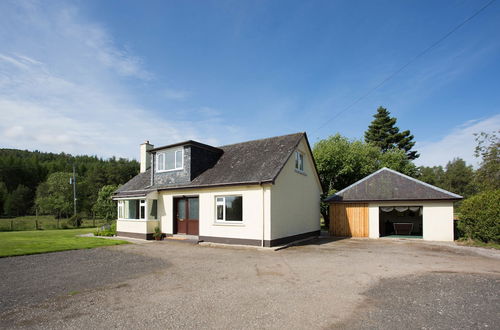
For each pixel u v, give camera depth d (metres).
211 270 8.91
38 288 7.07
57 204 45.25
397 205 18.34
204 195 15.80
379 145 50.38
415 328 4.67
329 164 26.48
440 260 10.53
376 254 11.92
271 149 16.94
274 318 5.11
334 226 20.19
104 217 33.50
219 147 20.50
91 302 6.02
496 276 8.05
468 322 4.89
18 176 67.25
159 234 17.06
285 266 9.47
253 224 14.02
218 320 5.03
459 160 73.25
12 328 4.78
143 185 19.72
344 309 5.52
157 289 6.90
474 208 14.73
